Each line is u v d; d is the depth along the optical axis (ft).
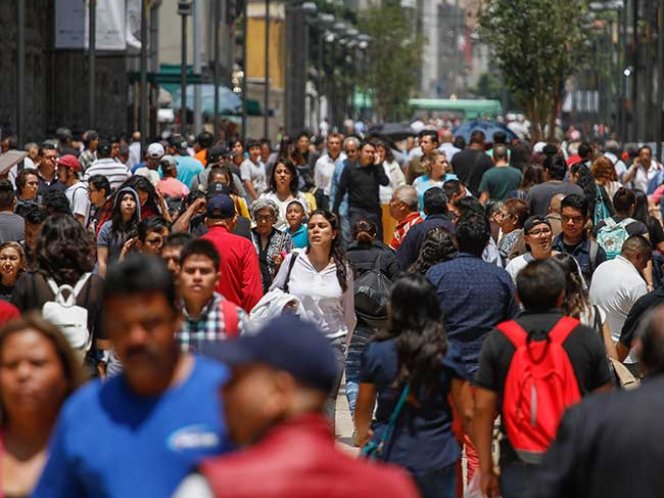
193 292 70.44
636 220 123.75
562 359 65.31
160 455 43.70
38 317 48.88
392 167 213.46
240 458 37.29
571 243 110.63
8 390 47.93
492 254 111.75
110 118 386.93
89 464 43.73
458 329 82.48
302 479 36.94
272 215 125.29
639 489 43.88
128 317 44.73
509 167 181.27
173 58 503.20
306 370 38.04
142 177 117.50
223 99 444.96
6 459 48.29
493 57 481.05
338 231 96.43
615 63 549.95
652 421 43.98
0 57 312.71
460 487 70.38
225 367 39.14
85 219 150.41
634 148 288.30
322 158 215.92
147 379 44.37
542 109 470.39
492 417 66.90
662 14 303.07
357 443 69.62
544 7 458.50
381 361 67.51
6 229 115.85
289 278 96.37
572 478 44.57
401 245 119.14
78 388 48.52
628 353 92.99
